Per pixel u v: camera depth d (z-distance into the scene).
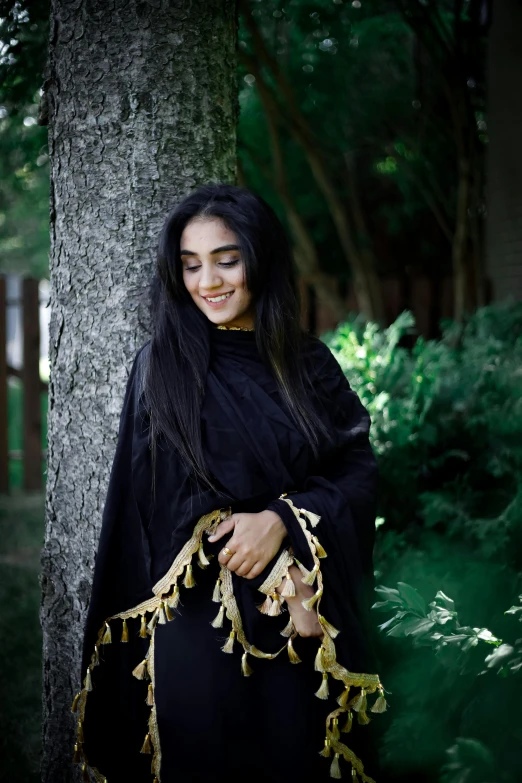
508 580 2.47
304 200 6.89
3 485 6.33
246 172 6.55
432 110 5.95
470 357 3.27
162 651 1.84
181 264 1.91
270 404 1.84
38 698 2.92
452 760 1.93
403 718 2.20
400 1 4.91
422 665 2.28
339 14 4.88
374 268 6.70
